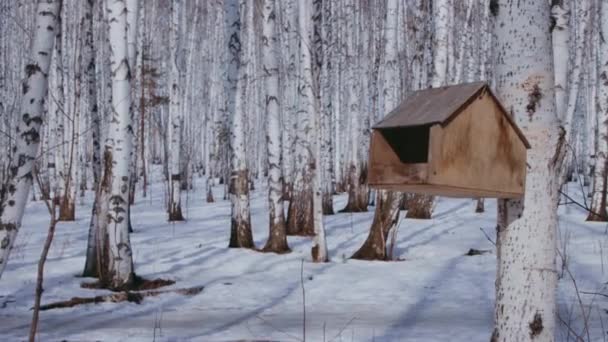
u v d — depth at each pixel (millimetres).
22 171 5285
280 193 13555
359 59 28188
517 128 4023
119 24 9312
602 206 16984
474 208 22016
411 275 10656
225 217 22500
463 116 3889
